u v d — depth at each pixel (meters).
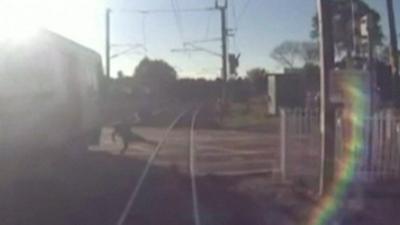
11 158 20.38
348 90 21.33
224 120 65.38
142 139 42.53
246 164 28.78
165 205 18.92
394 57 40.84
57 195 20.55
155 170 26.81
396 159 21.20
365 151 21.30
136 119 46.88
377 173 20.98
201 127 55.97
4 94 19.67
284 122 23.14
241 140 42.12
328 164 19.55
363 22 29.14
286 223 16.30
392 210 17.67
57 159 24.52
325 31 19.58
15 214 17.36
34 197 20.02
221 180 23.64
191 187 22.25
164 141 41.62
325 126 19.59
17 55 20.44
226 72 72.38
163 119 68.75
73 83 27.02
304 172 22.70
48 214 17.47
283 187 21.69
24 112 20.94
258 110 78.69
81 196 20.53
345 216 17.00
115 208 18.50
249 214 17.45
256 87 107.06
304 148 22.89
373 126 21.44
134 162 29.91
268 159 30.61
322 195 19.34
